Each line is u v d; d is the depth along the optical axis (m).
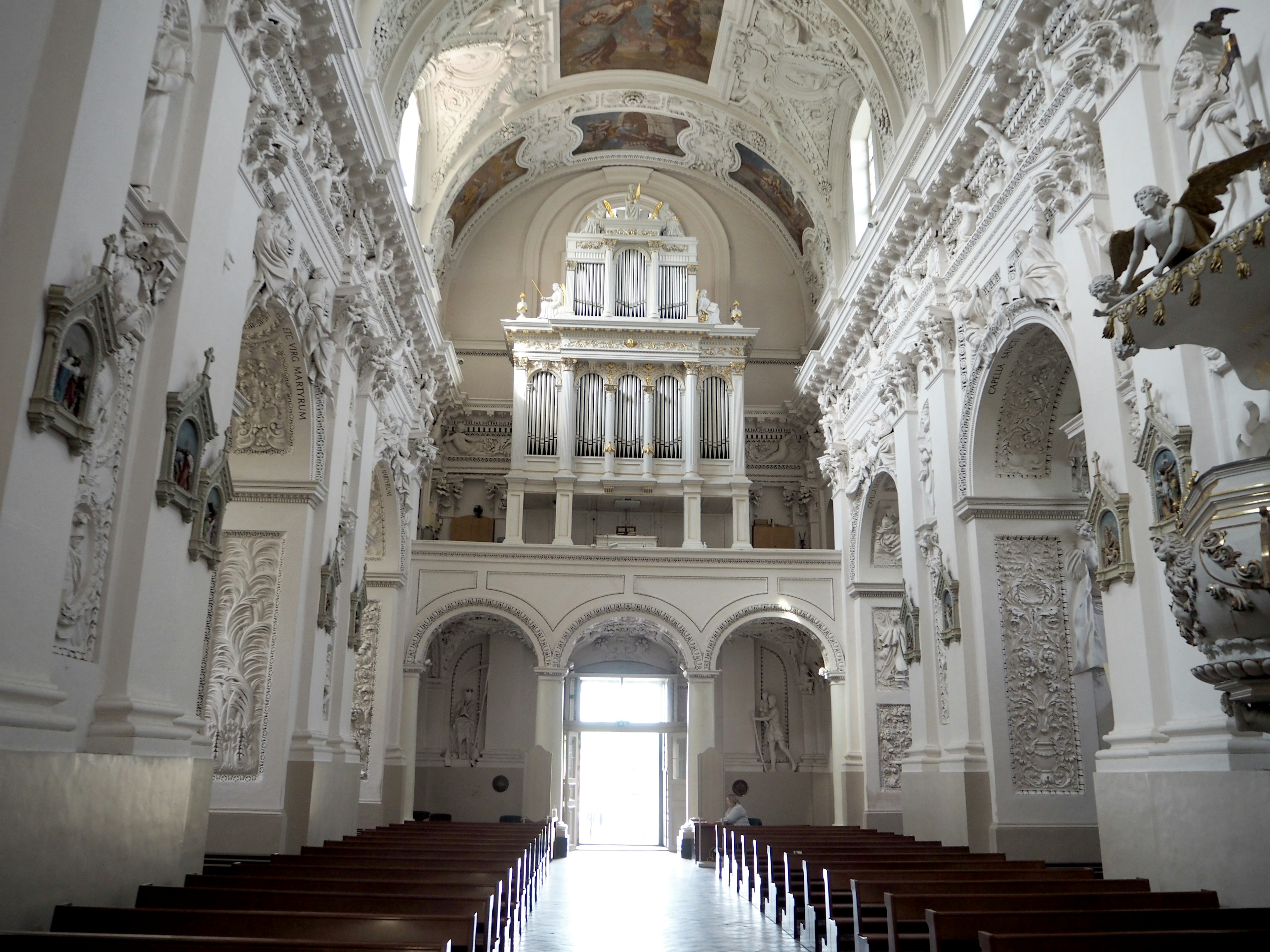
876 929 7.31
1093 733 11.89
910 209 14.03
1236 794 6.65
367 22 12.80
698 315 22.94
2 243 5.48
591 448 21.81
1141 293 5.81
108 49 6.06
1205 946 4.61
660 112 22.50
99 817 5.71
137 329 6.89
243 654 10.98
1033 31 10.58
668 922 10.52
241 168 8.89
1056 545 12.46
